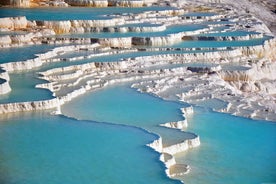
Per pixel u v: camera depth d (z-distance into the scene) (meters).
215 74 32.00
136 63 31.77
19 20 36.22
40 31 35.66
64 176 15.84
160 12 46.22
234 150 20.81
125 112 23.17
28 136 18.72
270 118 25.28
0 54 29.67
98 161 16.95
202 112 25.20
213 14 48.69
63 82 26.80
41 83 24.78
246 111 26.12
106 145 18.25
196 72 32.00
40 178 15.66
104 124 20.36
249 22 46.31
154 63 32.34
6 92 22.94
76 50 33.25
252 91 32.59
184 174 18.45
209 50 35.31
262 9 57.66
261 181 18.30
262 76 34.44
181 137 20.95
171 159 18.91
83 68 29.41
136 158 17.31
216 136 22.23
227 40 38.69
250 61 35.03
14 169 16.17
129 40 35.81
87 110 23.11
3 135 18.77
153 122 22.16
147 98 25.66
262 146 21.31
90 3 47.84
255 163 19.67
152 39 36.03
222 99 27.75
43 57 29.98
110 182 15.63
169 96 26.84
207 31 40.97
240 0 58.97
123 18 41.22
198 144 21.05
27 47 32.16
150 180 15.91
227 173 18.78
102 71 29.84
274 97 31.66
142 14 43.78
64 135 18.97
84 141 18.50
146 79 29.61
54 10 44.09
